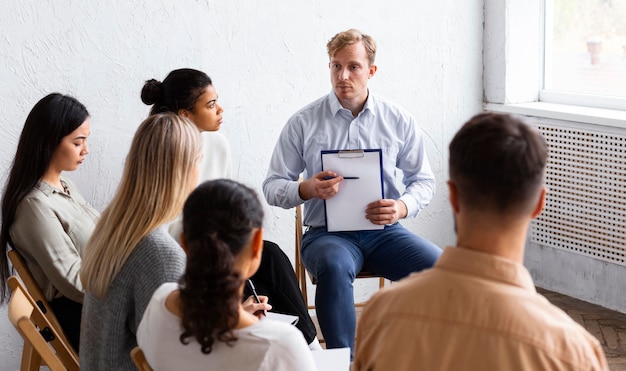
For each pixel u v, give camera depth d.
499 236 1.33
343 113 3.46
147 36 3.61
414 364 1.32
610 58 4.20
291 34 3.92
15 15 3.34
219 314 1.54
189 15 3.68
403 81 4.26
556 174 4.25
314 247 3.32
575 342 1.27
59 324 2.75
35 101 3.44
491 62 4.44
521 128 1.33
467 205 1.34
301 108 3.68
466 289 1.31
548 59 4.50
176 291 1.69
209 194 1.59
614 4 4.15
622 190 3.94
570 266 4.29
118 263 2.05
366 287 4.41
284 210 4.08
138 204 2.07
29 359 2.45
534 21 4.44
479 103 4.51
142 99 3.28
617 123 3.87
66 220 2.86
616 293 4.09
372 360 1.38
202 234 1.57
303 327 3.04
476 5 4.37
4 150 3.41
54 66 3.45
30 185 2.79
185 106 3.23
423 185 3.51
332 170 3.23
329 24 4.00
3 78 3.37
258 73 3.89
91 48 3.50
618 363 3.56
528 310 1.28
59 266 2.76
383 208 3.19
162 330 1.65
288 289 3.08
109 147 3.61
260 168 3.99
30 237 2.76
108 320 2.07
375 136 3.49
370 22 4.10
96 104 3.55
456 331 1.30
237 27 3.80
